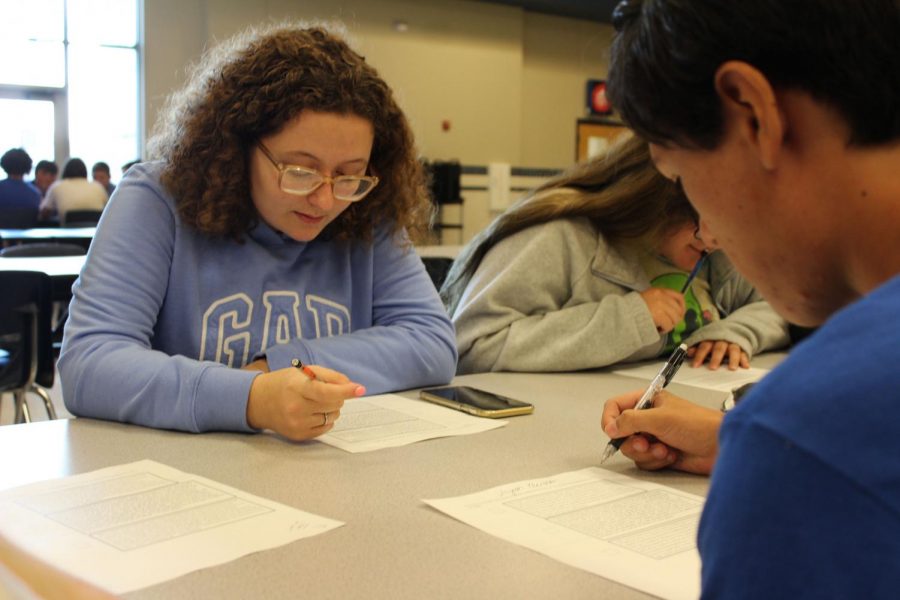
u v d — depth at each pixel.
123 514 0.75
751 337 1.76
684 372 1.62
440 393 1.30
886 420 0.37
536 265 1.68
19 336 2.24
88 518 0.74
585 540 0.72
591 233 1.73
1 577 0.43
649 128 0.55
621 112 0.57
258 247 1.36
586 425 1.15
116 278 1.21
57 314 3.72
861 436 0.37
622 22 0.58
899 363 0.38
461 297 1.77
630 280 1.72
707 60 0.49
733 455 0.41
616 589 0.63
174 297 1.29
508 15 9.16
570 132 9.95
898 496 0.36
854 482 0.36
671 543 0.72
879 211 0.48
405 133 1.42
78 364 1.13
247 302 1.34
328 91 1.20
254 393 1.04
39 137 7.95
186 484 0.85
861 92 0.47
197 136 1.27
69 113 7.97
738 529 0.39
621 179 1.71
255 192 1.29
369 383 1.30
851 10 0.46
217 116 1.26
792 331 1.89
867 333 0.40
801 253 0.52
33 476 0.87
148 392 1.07
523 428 1.13
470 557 0.68
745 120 0.50
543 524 0.76
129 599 0.59
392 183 1.44
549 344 1.59
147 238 1.25
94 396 1.11
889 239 0.48
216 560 0.66
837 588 0.36
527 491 0.85
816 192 0.50
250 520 0.75
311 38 1.28
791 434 0.38
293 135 1.20
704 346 1.73
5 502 0.78
